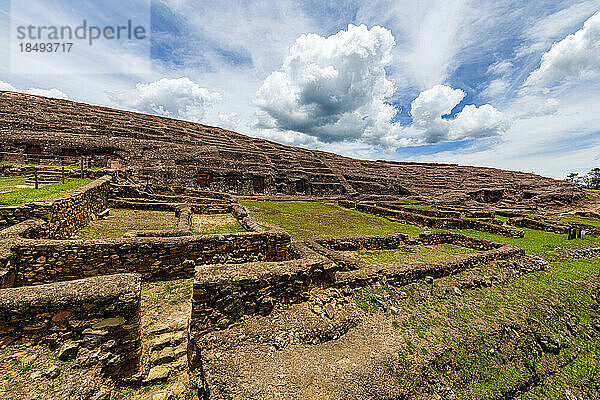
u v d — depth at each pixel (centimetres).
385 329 614
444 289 825
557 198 4884
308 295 637
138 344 456
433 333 624
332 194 4712
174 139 4647
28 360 384
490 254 1079
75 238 981
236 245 907
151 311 633
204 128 7212
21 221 779
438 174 6994
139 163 3294
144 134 4322
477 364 574
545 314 786
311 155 6794
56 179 1642
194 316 490
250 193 3962
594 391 621
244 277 537
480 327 670
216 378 415
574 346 721
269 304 563
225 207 1834
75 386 379
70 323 411
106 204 1616
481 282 899
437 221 2005
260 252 961
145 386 448
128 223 1284
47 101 5338
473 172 7594
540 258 1207
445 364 545
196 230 1252
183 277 819
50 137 3041
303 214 2370
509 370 595
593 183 8606
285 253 1005
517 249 1195
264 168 4416
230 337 497
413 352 549
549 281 1002
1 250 598
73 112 4788
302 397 401
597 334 797
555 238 1753
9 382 354
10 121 3403
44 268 657
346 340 558
